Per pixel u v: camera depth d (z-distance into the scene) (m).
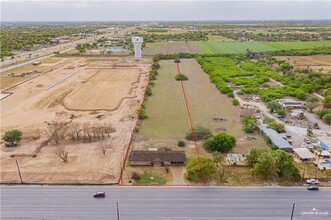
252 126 109.81
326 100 134.25
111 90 164.62
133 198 71.81
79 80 186.38
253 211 67.19
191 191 74.38
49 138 103.62
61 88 167.25
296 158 89.38
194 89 169.38
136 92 161.25
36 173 81.75
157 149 93.81
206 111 132.12
